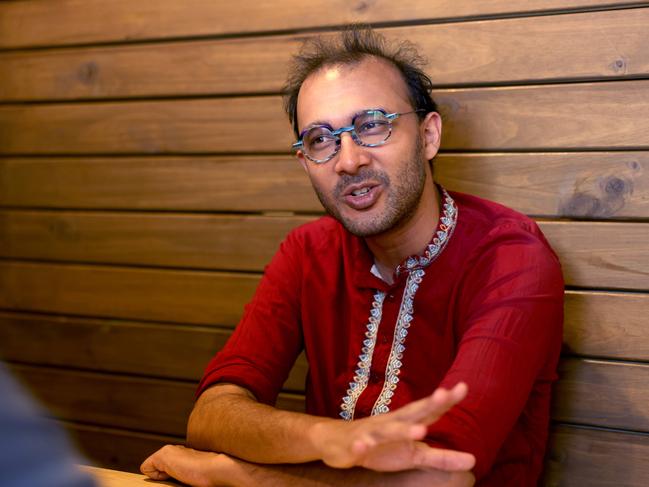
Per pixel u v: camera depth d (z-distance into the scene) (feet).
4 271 9.02
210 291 8.14
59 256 8.78
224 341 8.09
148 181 8.36
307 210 7.72
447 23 7.13
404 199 5.40
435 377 5.53
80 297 8.70
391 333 5.65
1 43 8.90
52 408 8.86
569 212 6.78
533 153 6.89
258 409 5.00
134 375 8.52
